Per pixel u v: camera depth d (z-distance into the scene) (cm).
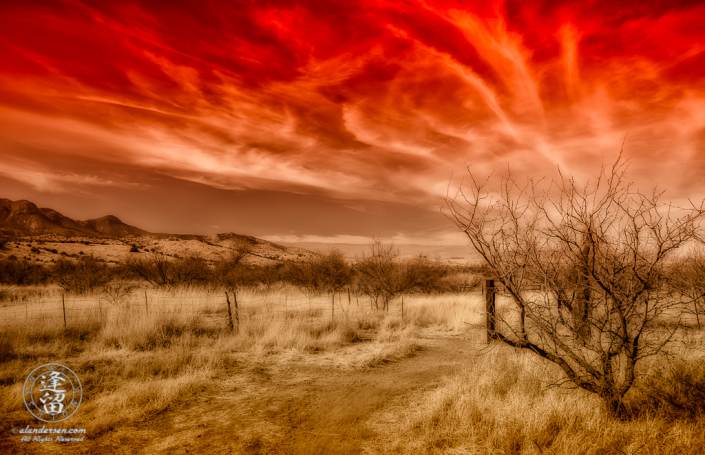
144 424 448
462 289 1998
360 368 687
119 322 884
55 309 1080
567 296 409
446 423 415
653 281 356
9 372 598
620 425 369
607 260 374
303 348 798
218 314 1191
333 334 903
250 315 1138
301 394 555
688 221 338
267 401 527
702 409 399
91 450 384
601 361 391
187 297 1328
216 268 2392
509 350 669
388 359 752
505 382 513
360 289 1820
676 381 451
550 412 398
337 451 383
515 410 410
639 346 421
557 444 351
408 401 513
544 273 396
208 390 568
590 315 399
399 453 370
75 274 1752
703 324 675
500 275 404
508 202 399
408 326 1029
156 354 726
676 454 323
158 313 963
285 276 2367
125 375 609
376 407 500
